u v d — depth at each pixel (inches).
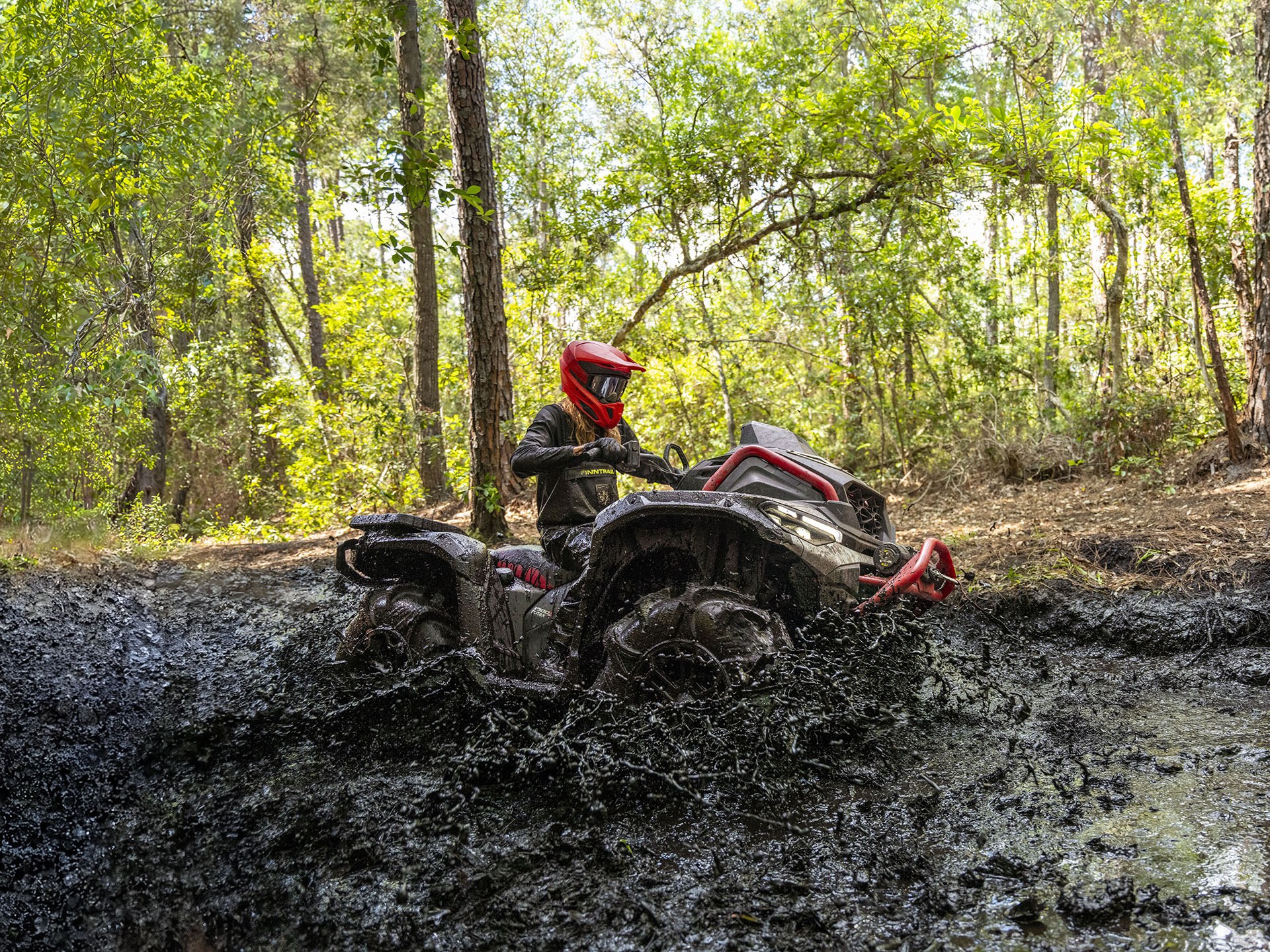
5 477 331.3
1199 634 189.8
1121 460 381.1
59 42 288.0
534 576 172.1
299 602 277.6
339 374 558.3
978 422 445.4
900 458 456.8
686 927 94.9
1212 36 363.9
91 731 165.3
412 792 134.4
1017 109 415.2
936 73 446.0
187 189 362.9
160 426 669.3
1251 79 352.2
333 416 532.1
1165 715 151.5
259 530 498.9
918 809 117.9
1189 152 618.5
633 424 528.1
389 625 177.6
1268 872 97.1
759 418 521.7
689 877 104.7
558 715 151.3
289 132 406.6
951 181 430.3
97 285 321.1
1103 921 91.0
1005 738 142.3
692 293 508.7
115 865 120.1
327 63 693.3
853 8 457.1
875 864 104.1
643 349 513.3
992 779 126.3
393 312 577.9
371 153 369.7
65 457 351.9
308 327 920.3
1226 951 84.6
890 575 162.9
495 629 167.6
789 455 165.2
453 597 182.4
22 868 119.3
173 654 219.9
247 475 747.4
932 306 469.4
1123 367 458.0
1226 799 116.2
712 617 137.5
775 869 104.9
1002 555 259.0
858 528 156.9
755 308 527.8
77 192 292.4
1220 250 420.5
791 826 114.7
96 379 299.7
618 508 142.5
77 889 115.0
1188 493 323.3
